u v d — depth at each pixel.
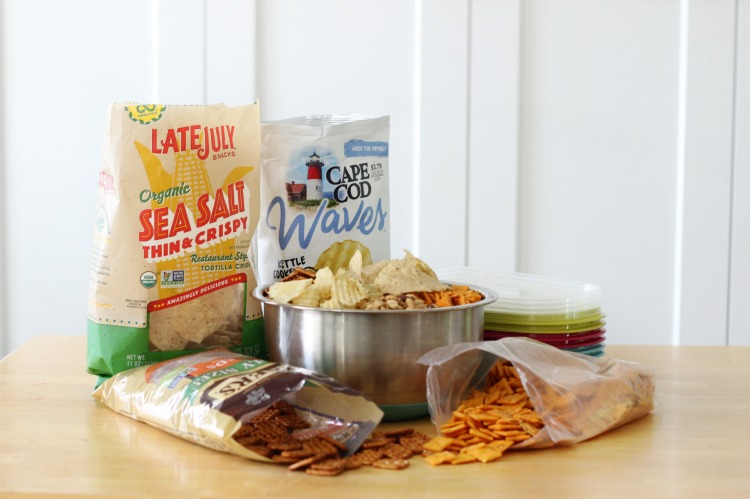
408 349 1.02
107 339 1.13
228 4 2.15
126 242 1.12
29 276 2.24
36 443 0.98
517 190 2.20
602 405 1.02
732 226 2.21
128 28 2.17
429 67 2.16
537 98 2.19
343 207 1.28
